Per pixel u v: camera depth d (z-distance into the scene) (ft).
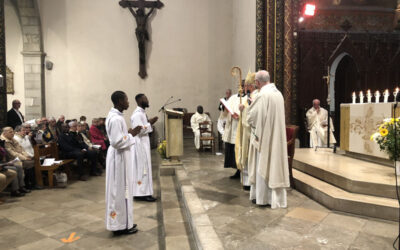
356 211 11.09
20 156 18.99
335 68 28.99
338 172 13.52
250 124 12.25
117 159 11.61
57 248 11.02
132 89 38.17
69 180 22.57
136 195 16.52
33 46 36.19
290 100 27.07
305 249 8.29
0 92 23.12
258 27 26.78
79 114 37.52
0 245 11.27
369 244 8.63
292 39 27.07
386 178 12.32
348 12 28.71
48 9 36.70
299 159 17.28
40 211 15.24
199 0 38.75
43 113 36.78
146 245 11.23
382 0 28.91
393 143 11.14
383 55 28.86
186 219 12.21
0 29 23.40
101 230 12.71
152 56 38.32
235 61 37.06
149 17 38.17
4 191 19.36
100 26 37.60
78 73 37.42
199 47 38.88
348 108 17.74
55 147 21.91
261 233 9.36
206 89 39.04
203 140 30.60
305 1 27.96
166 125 21.36
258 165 11.99
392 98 28.84
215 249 8.13
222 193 13.87
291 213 11.27
